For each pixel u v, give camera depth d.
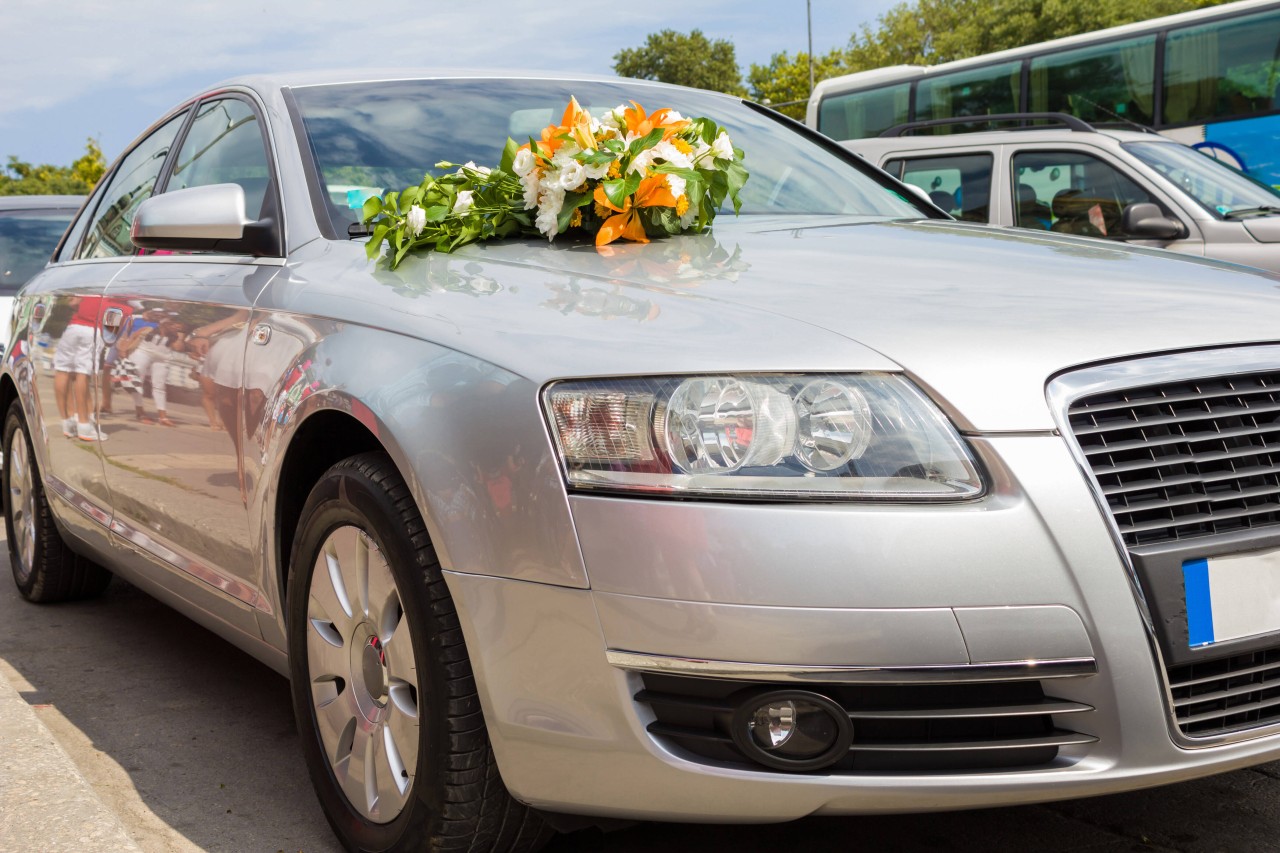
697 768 1.86
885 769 1.87
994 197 7.93
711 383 1.86
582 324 2.04
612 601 1.85
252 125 3.22
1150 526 1.88
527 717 1.95
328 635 2.41
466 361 2.07
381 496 2.13
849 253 2.47
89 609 4.50
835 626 1.77
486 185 2.70
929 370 1.88
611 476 1.87
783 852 2.39
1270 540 1.95
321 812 2.66
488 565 1.96
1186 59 12.38
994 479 1.83
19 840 2.23
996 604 1.79
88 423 3.66
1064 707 1.85
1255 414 2.01
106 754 3.04
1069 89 13.36
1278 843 2.36
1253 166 11.94
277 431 2.45
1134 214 7.06
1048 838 2.41
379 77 3.34
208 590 3.00
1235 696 1.96
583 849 2.40
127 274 3.58
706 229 2.76
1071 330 1.99
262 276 2.79
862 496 1.81
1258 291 2.30
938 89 14.70
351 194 2.87
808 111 16.41
